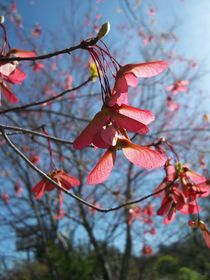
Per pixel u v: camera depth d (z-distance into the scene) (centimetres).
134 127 142
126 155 148
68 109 1011
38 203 1116
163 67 146
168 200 233
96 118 144
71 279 1007
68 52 164
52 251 1030
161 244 1229
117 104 146
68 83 859
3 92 238
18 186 1038
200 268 1200
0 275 1229
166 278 1180
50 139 239
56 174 232
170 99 833
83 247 1167
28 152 635
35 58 170
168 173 239
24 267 1236
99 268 1088
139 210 632
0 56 212
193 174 238
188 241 1227
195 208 234
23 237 1194
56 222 1118
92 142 143
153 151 147
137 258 1251
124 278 1102
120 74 144
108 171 148
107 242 1134
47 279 1049
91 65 261
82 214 1049
